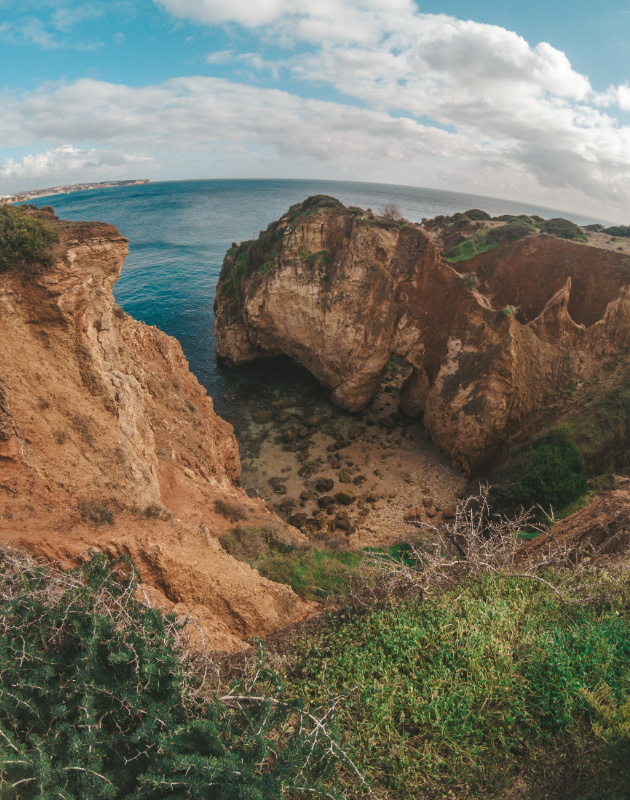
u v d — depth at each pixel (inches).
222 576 477.1
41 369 552.7
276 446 1612.9
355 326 1662.2
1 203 566.9
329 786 195.0
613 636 276.7
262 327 1943.9
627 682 249.6
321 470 1492.4
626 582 337.1
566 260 1610.5
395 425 1700.3
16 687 196.9
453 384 1476.4
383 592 351.9
